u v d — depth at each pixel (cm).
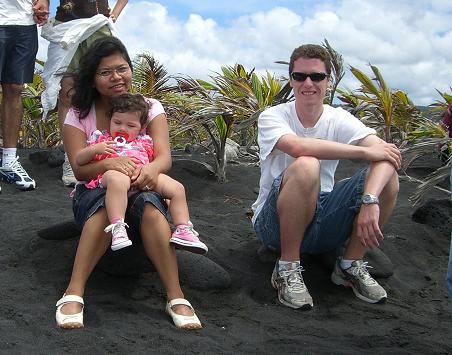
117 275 259
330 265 281
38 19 375
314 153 252
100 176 244
